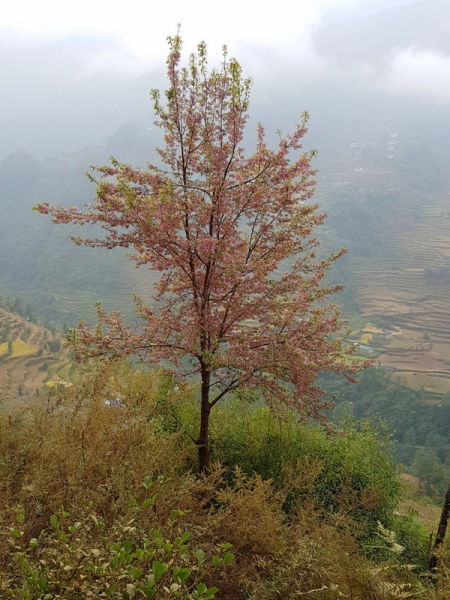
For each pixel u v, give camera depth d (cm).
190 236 463
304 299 500
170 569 189
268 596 250
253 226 502
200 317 469
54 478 312
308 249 508
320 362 476
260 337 491
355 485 562
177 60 463
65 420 420
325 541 317
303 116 466
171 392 588
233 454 555
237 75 458
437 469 1641
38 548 229
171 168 484
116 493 299
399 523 577
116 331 493
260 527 325
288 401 480
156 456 374
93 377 475
